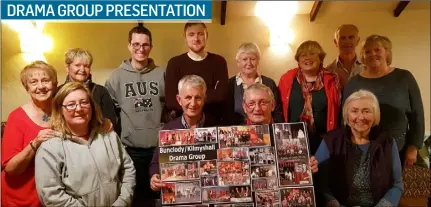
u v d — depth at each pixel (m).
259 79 2.53
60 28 3.71
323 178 2.15
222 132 2.08
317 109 2.49
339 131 2.20
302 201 2.00
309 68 2.48
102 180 1.90
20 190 2.02
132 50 2.59
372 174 2.06
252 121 2.15
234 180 2.02
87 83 2.46
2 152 2.00
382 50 2.51
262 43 3.80
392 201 2.02
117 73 2.63
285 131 2.09
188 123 2.22
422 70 3.74
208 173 2.03
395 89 2.48
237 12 3.76
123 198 1.96
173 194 2.00
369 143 2.12
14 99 3.55
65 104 1.86
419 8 3.69
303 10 3.73
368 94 2.12
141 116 2.59
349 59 2.95
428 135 3.30
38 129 2.03
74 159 1.86
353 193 2.10
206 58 2.55
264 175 2.03
